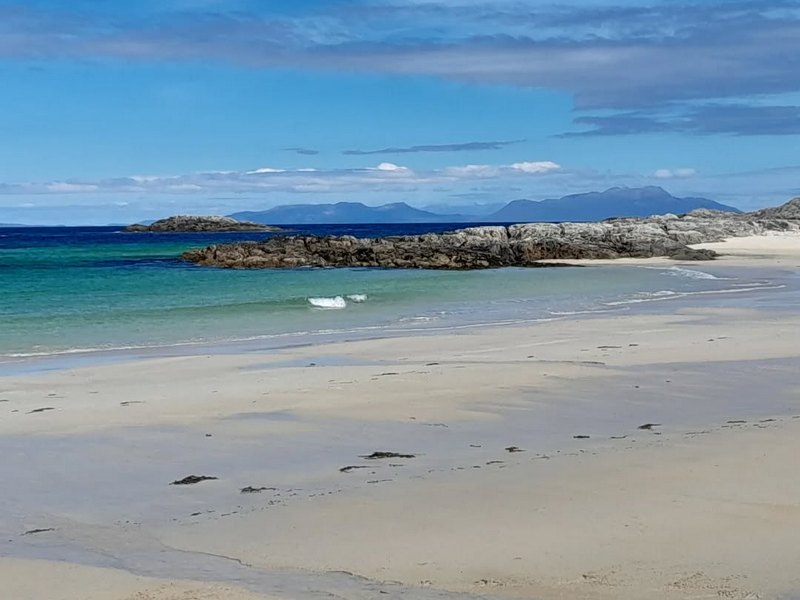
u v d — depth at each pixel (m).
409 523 8.84
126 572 7.66
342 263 71.06
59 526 9.33
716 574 7.26
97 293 45.22
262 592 7.09
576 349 23.67
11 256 87.56
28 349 25.61
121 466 11.95
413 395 16.88
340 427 14.25
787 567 7.38
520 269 64.62
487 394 16.91
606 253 73.62
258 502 9.99
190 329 30.33
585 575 7.32
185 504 10.06
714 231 100.31
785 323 29.34
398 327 30.67
